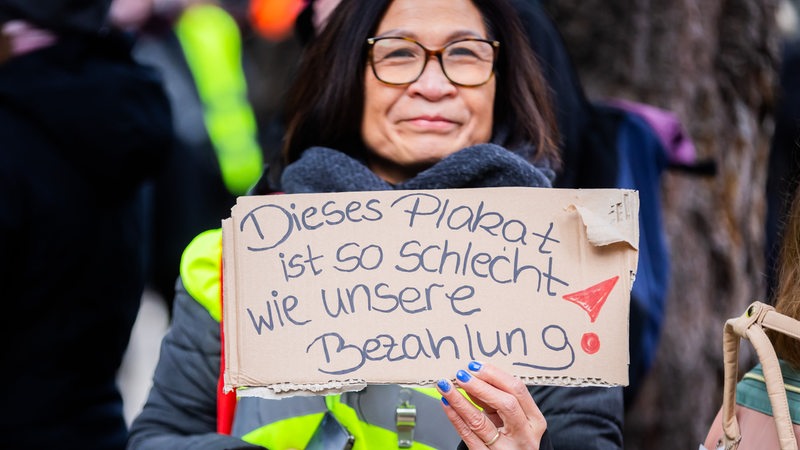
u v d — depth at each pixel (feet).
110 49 24.32
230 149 32.50
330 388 15.47
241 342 15.71
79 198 23.57
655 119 24.66
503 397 14.70
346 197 15.93
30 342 23.26
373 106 17.52
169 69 32.50
